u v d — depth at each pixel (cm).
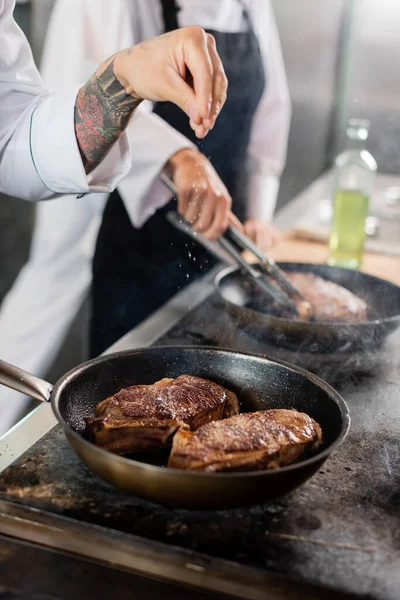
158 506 75
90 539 71
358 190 166
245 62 200
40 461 82
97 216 212
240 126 208
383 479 84
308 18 329
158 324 131
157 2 184
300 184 374
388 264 175
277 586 67
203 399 86
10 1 114
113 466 69
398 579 67
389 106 348
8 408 195
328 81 354
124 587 68
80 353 270
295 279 143
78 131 105
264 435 76
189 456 73
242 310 120
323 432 85
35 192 119
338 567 68
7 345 226
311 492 80
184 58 90
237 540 71
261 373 95
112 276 214
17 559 71
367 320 131
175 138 153
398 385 112
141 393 86
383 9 331
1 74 113
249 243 137
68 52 182
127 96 99
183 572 69
